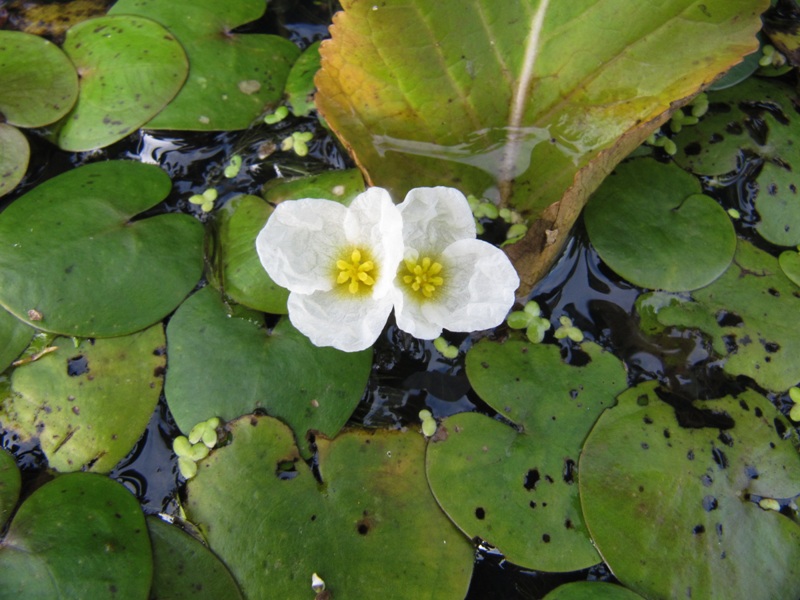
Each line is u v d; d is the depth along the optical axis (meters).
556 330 0.20
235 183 0.21
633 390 0.20
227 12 0.23
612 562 0.18
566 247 0.21
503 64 0.20
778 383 0.20
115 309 0.20
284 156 0.21
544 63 0.20
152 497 0.19
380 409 0.20
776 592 0.19
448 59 0.20
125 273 0.20
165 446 0.19
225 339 0.20
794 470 0.19
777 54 0.22
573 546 0.19
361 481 0.19
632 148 0.20
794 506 0.19
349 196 0.20
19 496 0.19
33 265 0.19
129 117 0.21
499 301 0.18
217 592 0.18
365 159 0.21
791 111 0.22
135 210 0.20
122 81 0.21
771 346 0.20
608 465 0.19
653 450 0.19
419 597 0.18
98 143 0.21
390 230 0.18
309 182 0.21
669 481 0.19
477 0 0.19
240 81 0.22
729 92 0.22
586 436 0.19
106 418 0.19
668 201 0.21
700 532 0.19
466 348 0.20
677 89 0.20
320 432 0.19
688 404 0.20
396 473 0.19
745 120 0.22
